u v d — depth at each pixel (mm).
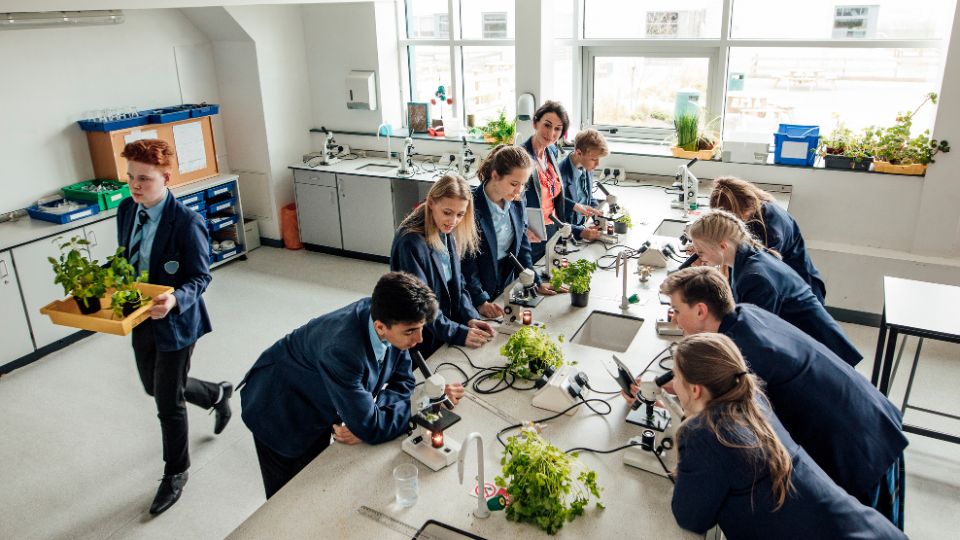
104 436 3957
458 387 2586
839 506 1748
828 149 5066
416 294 2051
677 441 1884
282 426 2520
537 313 3371
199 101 6422
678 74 5887
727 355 1794
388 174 6152
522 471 2010
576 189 4590
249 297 5789
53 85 5199
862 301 5062
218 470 3672
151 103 5984
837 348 2770
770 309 2672
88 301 3055
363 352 2248
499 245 3617
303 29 6691
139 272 3285
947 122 4602
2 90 4883
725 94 5719
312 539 1976
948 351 4609
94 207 5102
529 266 3816
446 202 2848
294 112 6766
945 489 3359
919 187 4812
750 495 1737
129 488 3531
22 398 4348
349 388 2248
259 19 6223
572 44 6152
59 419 4121
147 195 3094
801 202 5215
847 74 5246
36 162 5160
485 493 2129
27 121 5066
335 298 5762
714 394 1794
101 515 3346
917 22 4934
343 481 2217
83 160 5465
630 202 5168
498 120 6141
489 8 6273
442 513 2068
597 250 4211
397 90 6793
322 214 6598
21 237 4672
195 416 4145
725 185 3285
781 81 5488
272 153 6605
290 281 6117
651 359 2922
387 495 2150
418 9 6582
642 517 2039
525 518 2020
